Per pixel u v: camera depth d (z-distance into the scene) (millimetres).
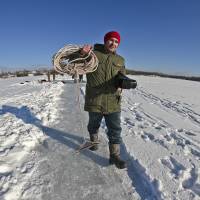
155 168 2084
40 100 5195
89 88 2109
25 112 3818
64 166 2082
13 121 3213
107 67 2053
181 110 5277
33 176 1895
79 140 2684
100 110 2098
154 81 16609
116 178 1938
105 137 2822
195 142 2902
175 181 1911
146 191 1781
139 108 5129
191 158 2369
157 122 3879
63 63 2045
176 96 7984
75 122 3430
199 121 4250
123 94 7504
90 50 2012
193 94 9023
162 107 5520
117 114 2104
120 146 2590
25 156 2223
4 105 4547
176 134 3186
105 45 2080
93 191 1758
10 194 1623
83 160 2205
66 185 1812
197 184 1885
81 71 2014
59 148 2441
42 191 1723
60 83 10539
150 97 7285
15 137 2578
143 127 3451
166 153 2451
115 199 1680
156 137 2982
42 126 3100
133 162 2197
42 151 2367
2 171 1922
